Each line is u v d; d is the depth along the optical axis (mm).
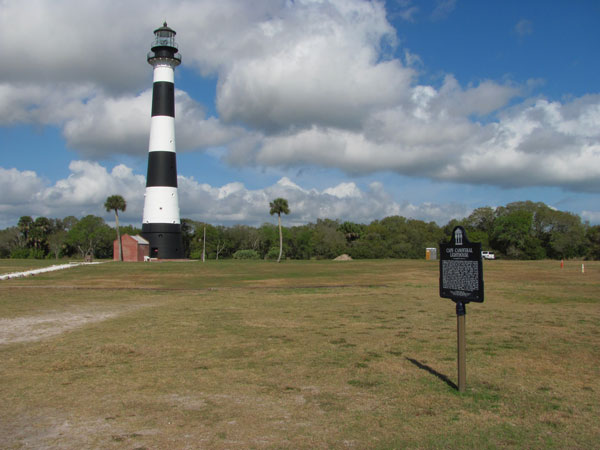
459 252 8109
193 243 107188
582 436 6375
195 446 6051
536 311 17828
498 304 19953
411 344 12047
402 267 53844
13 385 8719
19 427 6738
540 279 34656
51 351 11453
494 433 6473
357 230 104250
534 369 9656
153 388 8516
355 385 8633
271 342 12414
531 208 97875
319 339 12758
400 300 21672
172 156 75125
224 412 7285
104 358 10758
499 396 7996
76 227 107062
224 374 9406
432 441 6207
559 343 12078
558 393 8148
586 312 17578
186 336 13281
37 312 18109
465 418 7012
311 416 7105
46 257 105250
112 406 7578
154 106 73938
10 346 12016
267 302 21172
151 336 13273
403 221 122750
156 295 24297
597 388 8422
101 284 30938
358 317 16547
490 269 48969
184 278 36625
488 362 10211
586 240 91688
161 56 72875
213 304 20531
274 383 8789
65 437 6367
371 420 6938
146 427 6699
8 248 110750
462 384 8211
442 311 17938
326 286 29016
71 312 18125
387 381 8867
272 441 6199
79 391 8352
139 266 56250
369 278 36500
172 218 75312
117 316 17094
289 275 40250
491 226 103875
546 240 96562
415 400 7809
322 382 8836
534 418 7012
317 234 104312
